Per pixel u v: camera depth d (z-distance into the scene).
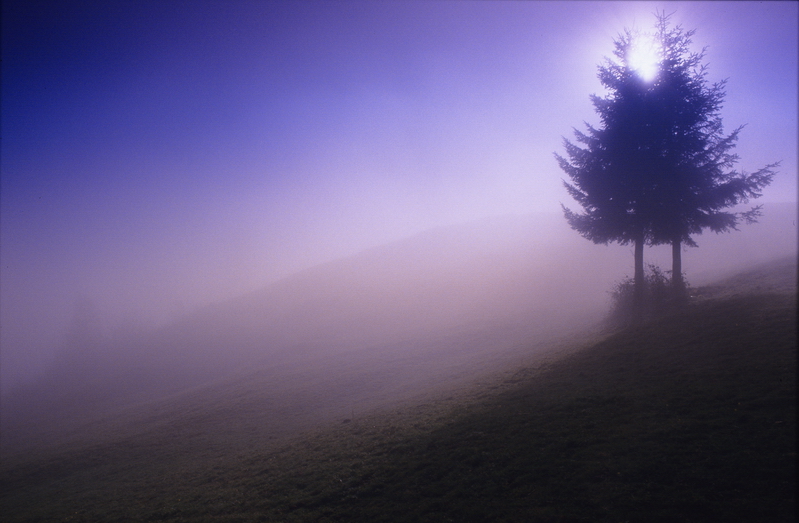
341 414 21.61
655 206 19.44
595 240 21.83
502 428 11.30
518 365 19.80
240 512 10.52
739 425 8.20
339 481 10.84
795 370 9.57
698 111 19.00
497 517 7.49
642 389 11.31
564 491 7.71
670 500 6.68
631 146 19.84
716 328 14.14
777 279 19.23
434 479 9.59
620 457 8.27
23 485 22.27
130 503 14.20
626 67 20.53
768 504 6.03
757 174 18.70
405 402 19.28
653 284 21.27
